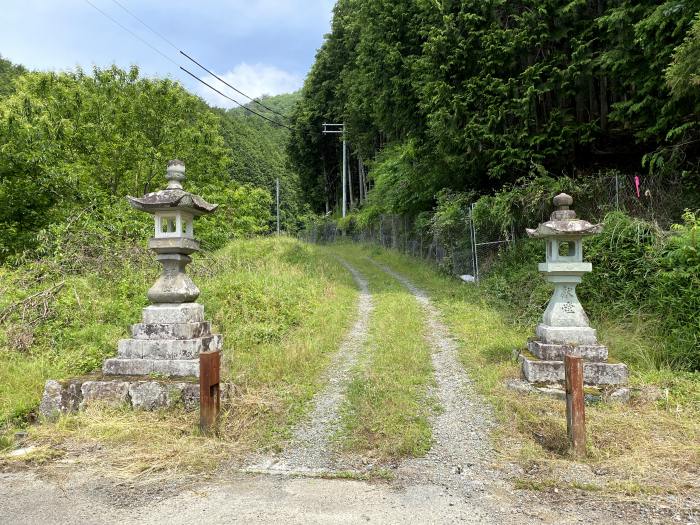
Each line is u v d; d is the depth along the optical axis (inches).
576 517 121.7
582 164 439.8
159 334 212.4
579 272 220.2
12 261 410.0
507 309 349.7
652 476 141.3
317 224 1467.8
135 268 381.1
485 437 171.8
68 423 183.3
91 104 596.4
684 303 235.5
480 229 477.4
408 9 539.2
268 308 343.6
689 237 240.4
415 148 537.0
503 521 119.9
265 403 196.9
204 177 689.0
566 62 384.2
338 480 142.9
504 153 410.3
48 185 492.4
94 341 269.7
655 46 305.4
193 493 136.1
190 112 695.1
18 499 134.7
